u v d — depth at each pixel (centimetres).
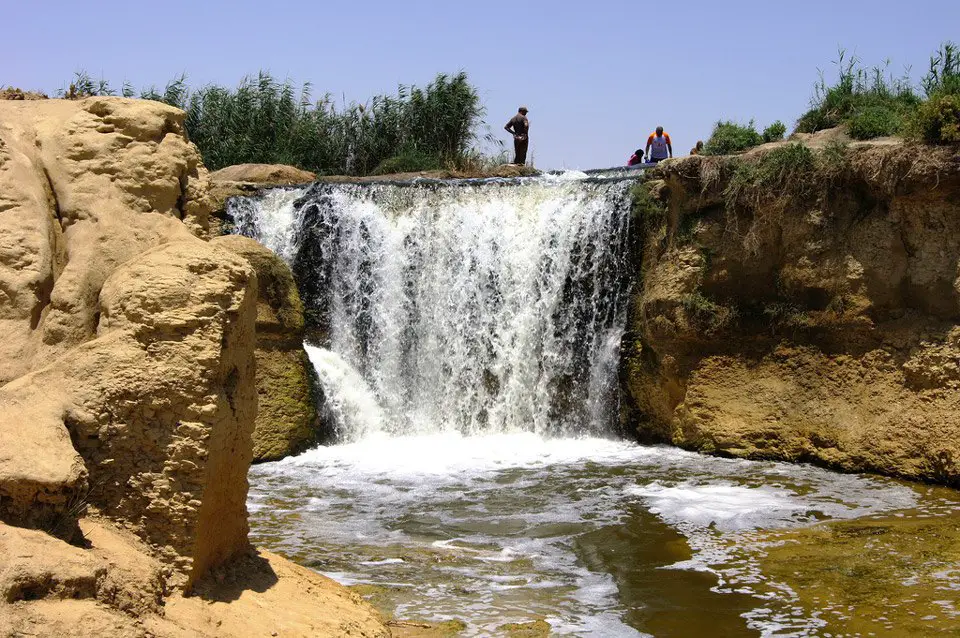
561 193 1895
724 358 1656
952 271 1444
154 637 501
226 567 673
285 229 2006
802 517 1203
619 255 1819
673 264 1688
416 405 1911
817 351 1573
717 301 1652
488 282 1908
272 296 1723
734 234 1633
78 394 579
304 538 1122
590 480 1443
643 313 1734
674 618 849
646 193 1770
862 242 1521
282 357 1720
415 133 3144
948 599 879
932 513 1218
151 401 589
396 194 1998
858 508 1249
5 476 506
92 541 546
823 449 1527
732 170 1628
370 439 1828
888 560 1005
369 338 1945
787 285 1591
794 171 1563
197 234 758
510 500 1321
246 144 3044
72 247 689
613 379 1795
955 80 1612
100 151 728
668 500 1298
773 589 924
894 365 1486
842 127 1750
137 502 584
